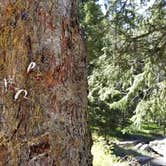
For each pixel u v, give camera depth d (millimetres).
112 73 8891
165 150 22703
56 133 1939
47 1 1974
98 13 9164
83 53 2131
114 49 8688
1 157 1881
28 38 1938
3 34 1933
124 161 13852
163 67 8484
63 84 1987
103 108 20562
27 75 1924
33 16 1948
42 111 1925
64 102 1979
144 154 22703
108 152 13438
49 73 1953
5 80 1914
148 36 8570
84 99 2102
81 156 2023
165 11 8727
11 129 1893
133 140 25484
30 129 1902
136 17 8781
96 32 8766
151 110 9273
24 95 1910
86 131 2096
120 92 9492
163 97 9125
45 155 1909
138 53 8586
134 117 9453
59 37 1993
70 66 2029
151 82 8984
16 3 1938
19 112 1903
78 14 2164
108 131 22594
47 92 1941
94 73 9102
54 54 1969
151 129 28125
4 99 1907
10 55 1926
